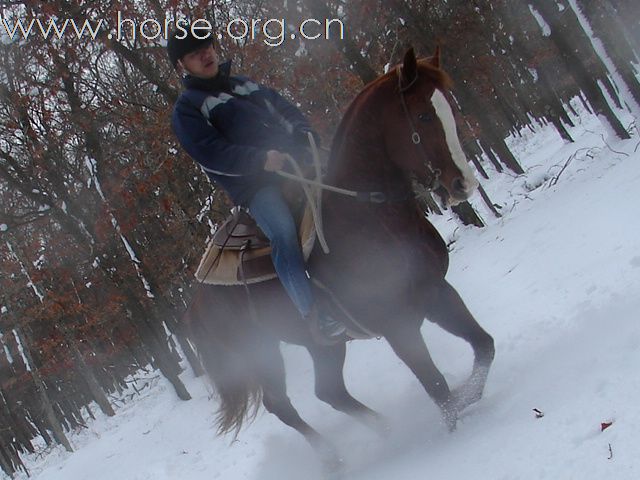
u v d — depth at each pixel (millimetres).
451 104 4340
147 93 17578
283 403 6066
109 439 17078
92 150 16484
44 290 20984
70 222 17578
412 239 4719
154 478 9531
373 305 4824
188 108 4992
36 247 20266
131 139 16375
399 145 4469
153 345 17797
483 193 14445
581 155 14688
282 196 5102
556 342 5016
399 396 6461
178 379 17344
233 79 5238
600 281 5762
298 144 5188
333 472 5555
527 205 12914
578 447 3443
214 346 6195
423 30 17250
